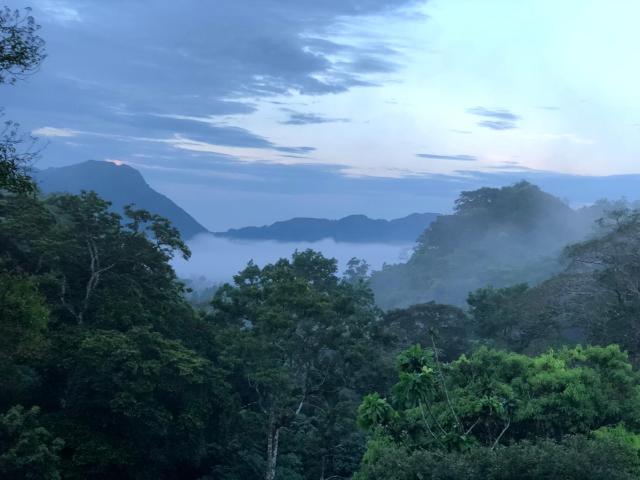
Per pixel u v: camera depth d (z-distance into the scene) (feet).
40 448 67.15
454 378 69.36
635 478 42.55
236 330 107.76
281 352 107.65
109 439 90.17
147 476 95.86
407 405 59.06
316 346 110.22
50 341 86.02
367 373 116.67
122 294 105.81
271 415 103.91
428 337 182.09
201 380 94.89
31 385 91.76
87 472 86.69
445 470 44.34
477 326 191.31
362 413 58.23
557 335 153.28
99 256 107.76
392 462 47.37
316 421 114.83
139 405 87.81
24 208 102.06
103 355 86.99
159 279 116.88
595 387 65.16
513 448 44.01
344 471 114.52
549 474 41.70
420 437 59.21
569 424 62.90
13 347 67.36
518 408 63.26
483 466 43.91
